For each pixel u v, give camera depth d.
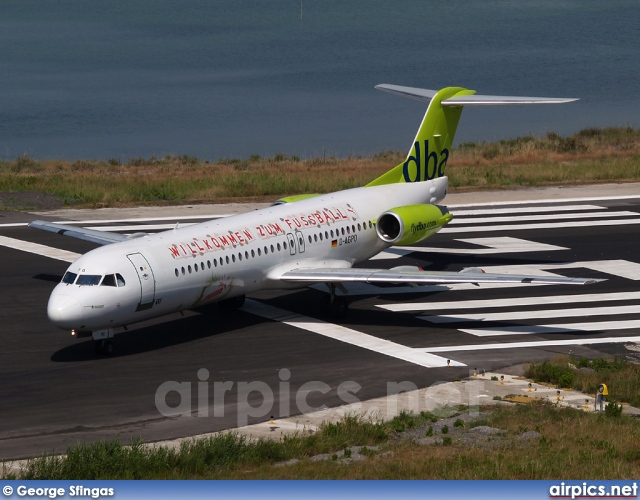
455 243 170.50
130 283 105.94
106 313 104.88
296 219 127.44
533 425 88.31
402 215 135.25
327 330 121.00
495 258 159.75
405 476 73.12
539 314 129.75
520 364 109.06
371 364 107.88
